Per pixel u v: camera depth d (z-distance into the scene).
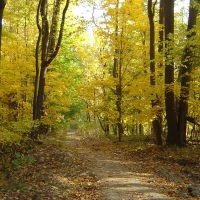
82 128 37.91
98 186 8.98
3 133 10.23
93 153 16.11
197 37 13.62
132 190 8.52
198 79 15.85
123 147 18.05
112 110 19.78
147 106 19.14
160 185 9.30
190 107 16.78
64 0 17.14
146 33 19.59
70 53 26.59
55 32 19.23
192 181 10.16
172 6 15.87
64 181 9.32
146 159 13.72
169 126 16.03
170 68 15.87
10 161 10.67
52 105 24.30
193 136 22.91
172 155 14.02
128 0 18.44
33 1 17.27
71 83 24.73
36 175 9.68
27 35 22.25
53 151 13.45
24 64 18.17
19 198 7.00
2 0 8.68
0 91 18.20
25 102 20.66
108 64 27.48
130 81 19.48
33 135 15.02
